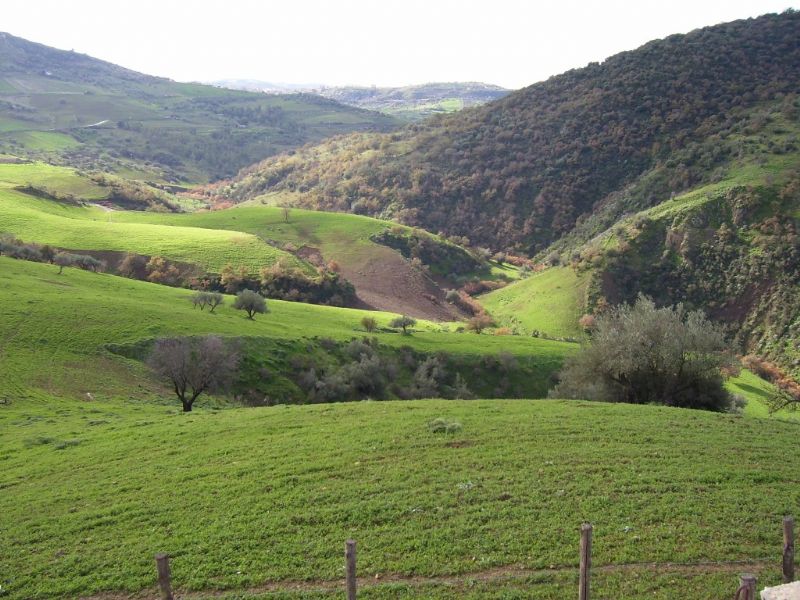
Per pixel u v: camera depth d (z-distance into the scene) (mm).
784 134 169125
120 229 145250
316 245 178625
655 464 24266
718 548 17672
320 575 17266
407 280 163000
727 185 144875
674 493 21391
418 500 21625
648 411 34125
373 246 177000
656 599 15289
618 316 49469
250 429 32281
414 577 17031
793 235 123938
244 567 17875
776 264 122312
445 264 184750
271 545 19156
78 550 19750
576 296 136125
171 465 27188
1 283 76250
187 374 46656
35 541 20672
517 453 26031
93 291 85125
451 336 97438
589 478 22984
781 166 148375
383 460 25875
